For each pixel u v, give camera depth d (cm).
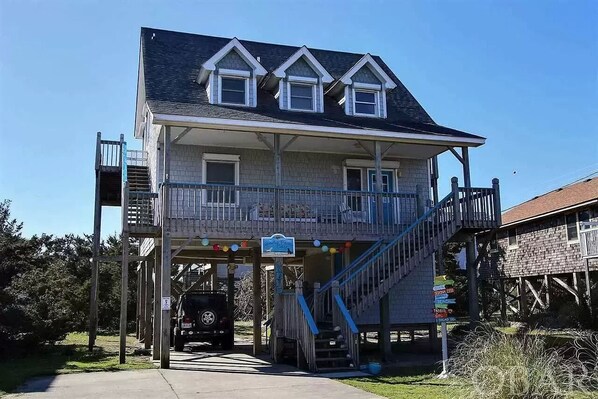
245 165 1778
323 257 2066
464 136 1711
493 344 842
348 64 2158
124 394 951
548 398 732
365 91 1914
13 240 2067
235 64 1766
